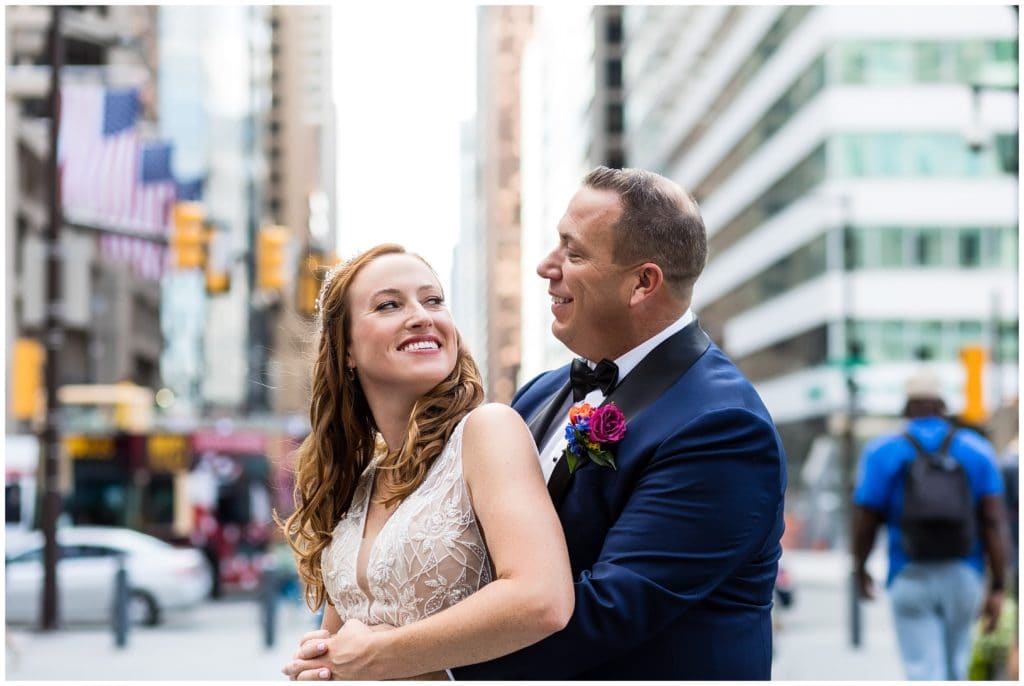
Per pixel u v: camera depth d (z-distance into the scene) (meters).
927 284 48.09
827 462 47.00
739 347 61.47
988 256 48.06
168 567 19.61
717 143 64.12
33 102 34.56
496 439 2.95
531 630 2.74
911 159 48.47
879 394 47.62
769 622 3.07
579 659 2.81
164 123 82.25
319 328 3.39
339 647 2.96
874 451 7.01
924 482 6.77
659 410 3.01
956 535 6.73
